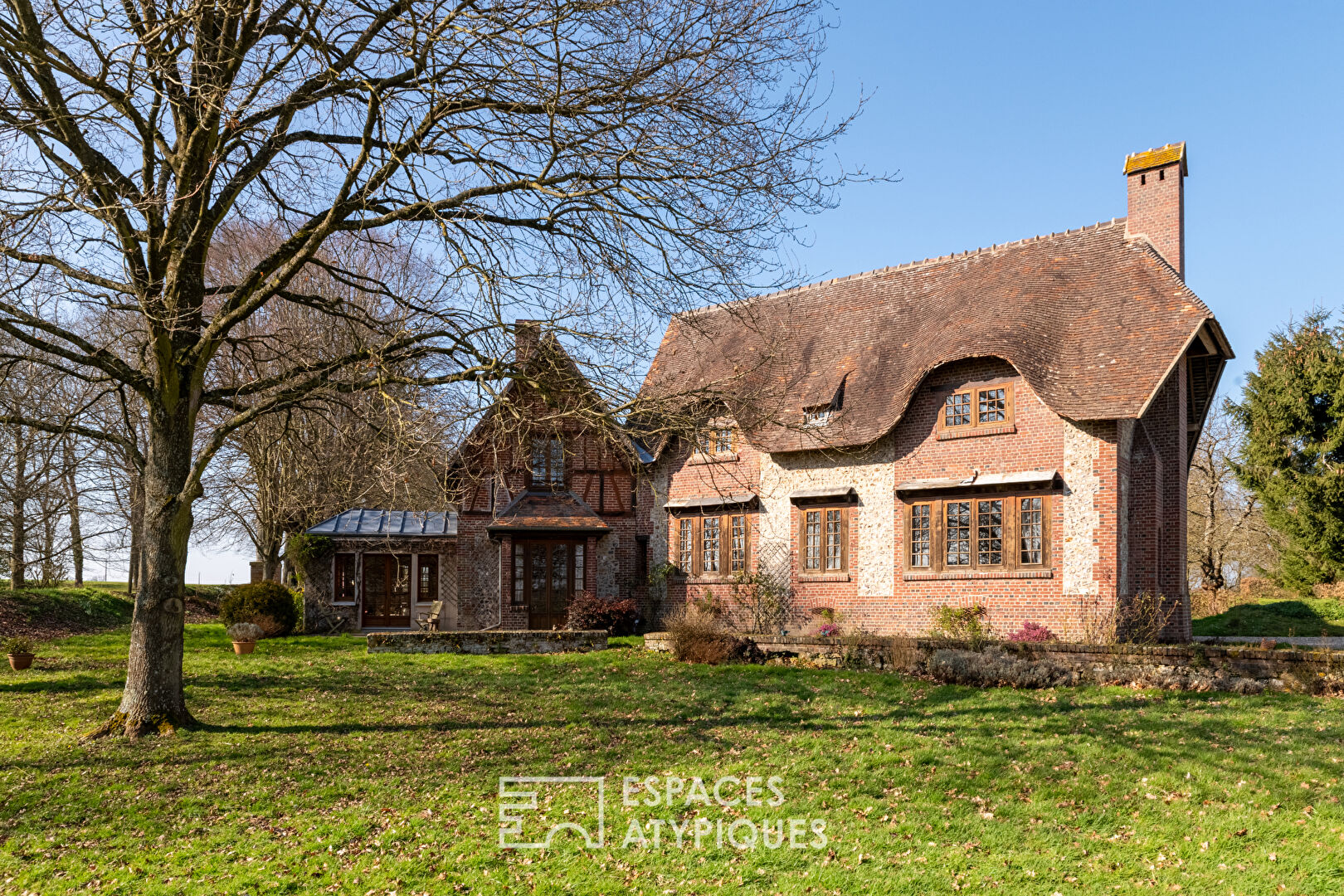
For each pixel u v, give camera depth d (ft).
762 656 61.52
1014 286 69.92
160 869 25.14
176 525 38.96
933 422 68.74
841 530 73.46
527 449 41.34
